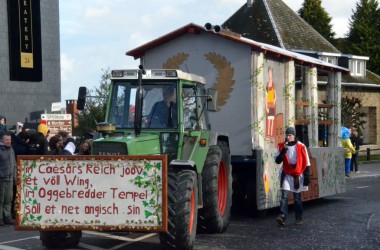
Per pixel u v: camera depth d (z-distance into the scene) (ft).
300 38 147.23
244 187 50.72
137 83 39.22
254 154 47.88
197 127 40.60
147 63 50.37
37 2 90.84
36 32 90.94
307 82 57.21
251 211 50.08
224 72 48.26
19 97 92.99
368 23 225.97
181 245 34.96
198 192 38.96
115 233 42.11
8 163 47.24
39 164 34.53
